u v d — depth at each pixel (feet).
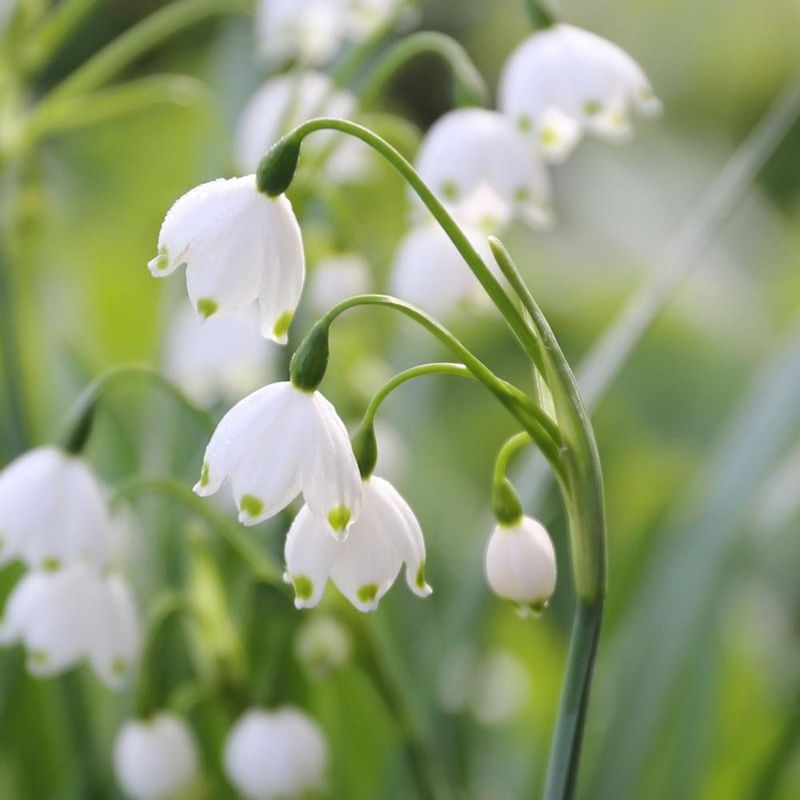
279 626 2.09
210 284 1.79
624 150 5.13
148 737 2.09
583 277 4.21
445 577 2.79
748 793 2.25
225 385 2.30
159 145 3.66
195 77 4.74
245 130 2.29
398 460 2.32
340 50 2.89
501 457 1.83
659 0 5.47
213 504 2.30
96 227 3.76
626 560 2.60
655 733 2.26
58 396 2.77
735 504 2.30
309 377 1.79
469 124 2.10
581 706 1.82
